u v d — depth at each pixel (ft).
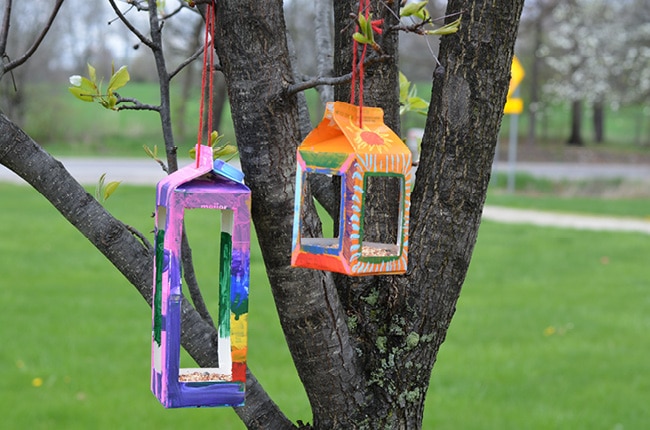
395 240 8.53
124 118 129.08
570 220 65.16
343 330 8.08
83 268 42.32
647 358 28.35
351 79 7.18
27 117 116.37
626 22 109.40
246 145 7.52
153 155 8.07
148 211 58.03
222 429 22.02
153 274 8.09
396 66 8.74
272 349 28.94
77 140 118.52
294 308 7.82
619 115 195.11
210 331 8.15
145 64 86.84
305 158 7.38
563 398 24.31
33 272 41.01
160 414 22.89
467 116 8.21
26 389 24.44
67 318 32.58
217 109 18.19
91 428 21.61
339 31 8.70
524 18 121.80
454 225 8.34
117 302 35.50
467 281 41.14
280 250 7.66
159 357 7.61
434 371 27.09
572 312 34.99
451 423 22.38
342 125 7.22
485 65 8.17
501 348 29.63
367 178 8.47
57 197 7.90
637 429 21.81
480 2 8.11
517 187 89.35
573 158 140.77
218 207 7.06
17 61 7.80
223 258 8.03
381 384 8.45
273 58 7.43
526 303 36.65
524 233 57.11
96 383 25.21
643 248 51.39
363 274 7.20
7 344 28.84
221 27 7.47
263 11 7.36
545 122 167.63
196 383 7.18
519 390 25.11
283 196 7.55
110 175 84.79
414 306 8.43
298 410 22.79
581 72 117.80
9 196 71.56
